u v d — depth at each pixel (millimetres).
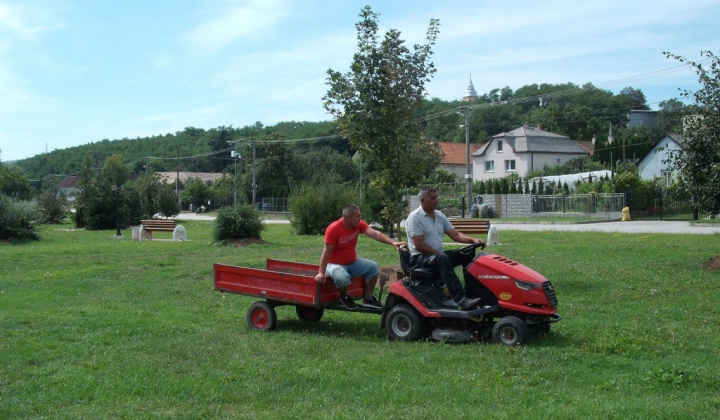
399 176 12617
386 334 8430
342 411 5422
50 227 41000
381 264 15102
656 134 74312
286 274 8562
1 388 6266
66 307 10664
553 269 13258
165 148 128875
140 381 6398
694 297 10156
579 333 8016
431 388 5973
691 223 31906
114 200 38062
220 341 8125
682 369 6195
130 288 12672
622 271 12703
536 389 5918
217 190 83562
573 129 91938
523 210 45750
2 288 12836
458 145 83062
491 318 7930
